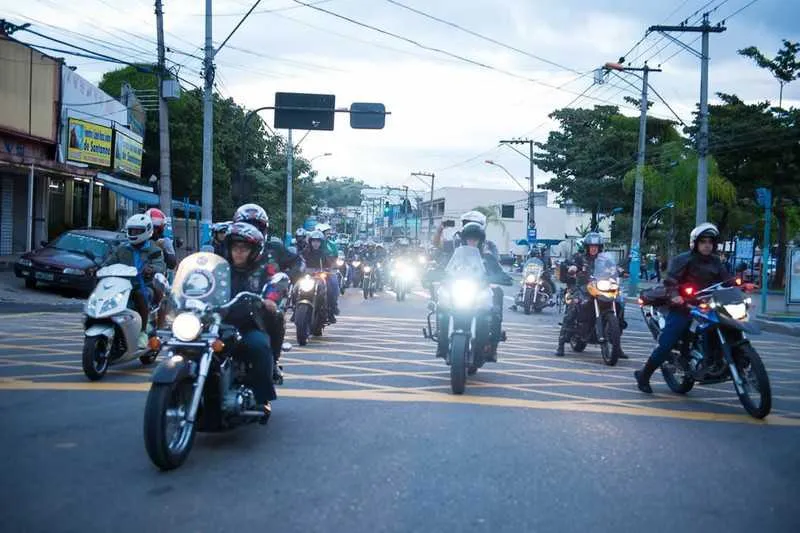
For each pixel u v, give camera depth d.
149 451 4.84
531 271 20.78
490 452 5.56
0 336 11.86
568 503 4.50
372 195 136.75
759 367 7.03
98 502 4.38
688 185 38.66
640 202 34.19
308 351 11.15
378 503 4.42
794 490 4.87
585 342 11.80
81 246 19.77
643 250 56.47
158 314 8.97
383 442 5.79
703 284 7.91
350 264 27.77
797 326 19.83
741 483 5.00
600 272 10.86
